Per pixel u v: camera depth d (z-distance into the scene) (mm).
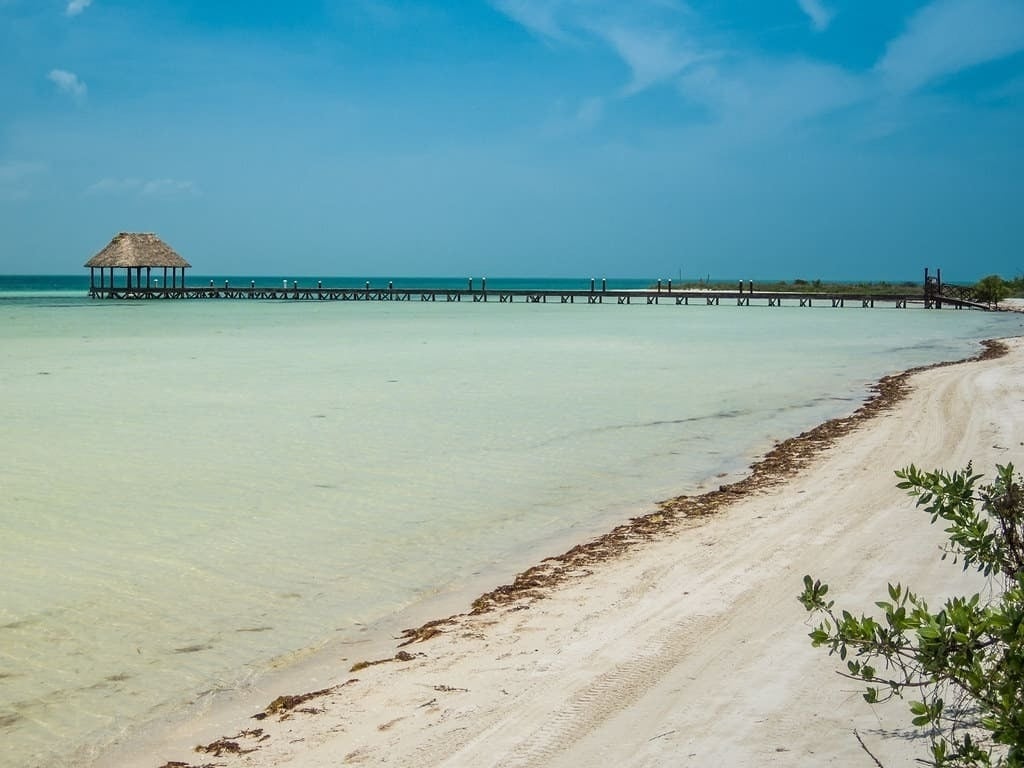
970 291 74250
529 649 6242
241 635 7145
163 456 14148
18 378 23797
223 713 5777
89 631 7234
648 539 9242
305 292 92688
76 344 34906
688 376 25109
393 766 4629
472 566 8883
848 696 4957
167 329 44438
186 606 7801
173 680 6324
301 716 5512
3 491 11852
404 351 32719
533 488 12156
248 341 37000
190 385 22594
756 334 43375
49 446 14859
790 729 4621
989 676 3240
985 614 3354
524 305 81125
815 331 45969
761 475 12242
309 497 11656
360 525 10383
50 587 8258
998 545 4273
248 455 14250
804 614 6332
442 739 4887
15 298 86562
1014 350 31188
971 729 4395
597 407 19281
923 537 8062
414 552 9359
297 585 8352
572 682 5500
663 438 15727
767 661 5535
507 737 4824
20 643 6984
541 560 8977
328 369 26484
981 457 11844
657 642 6070
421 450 14695
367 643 6934
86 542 9672
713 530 9297
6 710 5887
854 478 11312
